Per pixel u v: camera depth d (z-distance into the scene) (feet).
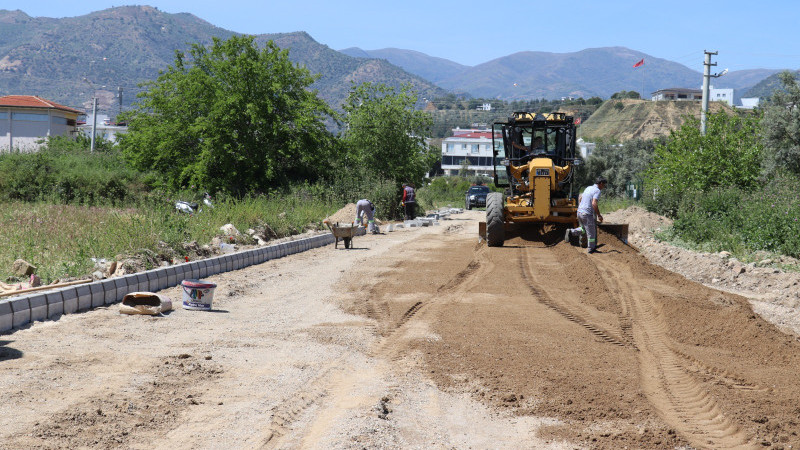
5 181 80.28
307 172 105.81
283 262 45.91
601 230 57.00
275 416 16.22
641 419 16.52
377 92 121.49
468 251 53.88
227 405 16.93
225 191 92.17
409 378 19.61
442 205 174.19
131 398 16.85
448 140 438.40
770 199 58.08
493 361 21.13
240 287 34.50
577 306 30.96
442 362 21.09
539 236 60.75
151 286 32.17
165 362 20.11
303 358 21.50
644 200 83.15
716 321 27.55
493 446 14.93
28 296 24.66
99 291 28.19
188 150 98.63
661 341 24.98
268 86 97.60
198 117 96.73
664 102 507.30
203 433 15.07
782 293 35.32
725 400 18.04
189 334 24.17
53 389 17.20
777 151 78.18
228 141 95.09
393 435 15.39
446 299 32.24
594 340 24.38
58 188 81.87
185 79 96.43
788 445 15.16
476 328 25.73
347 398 17.78
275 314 28.50
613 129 507.71
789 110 79.36
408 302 31.27
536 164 55.88
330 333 24.99
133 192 88.07
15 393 16.70
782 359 22.71
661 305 30.48
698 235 57.72
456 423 16.25
